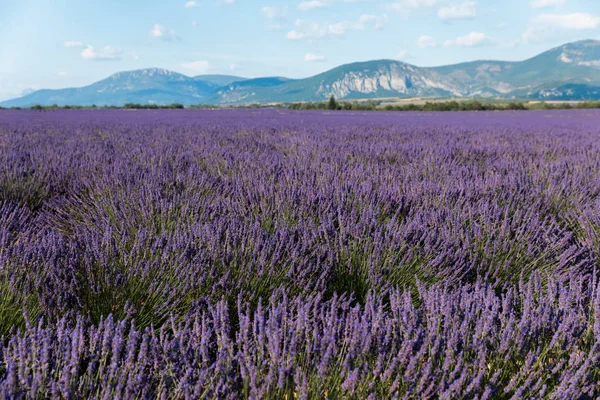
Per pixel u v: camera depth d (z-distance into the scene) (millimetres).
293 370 1316
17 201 3936
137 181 4020
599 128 13836
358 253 2441
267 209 3191
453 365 1399
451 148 7047
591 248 2846
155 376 1344
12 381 1162
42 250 2189
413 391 1281
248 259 2238
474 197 3613
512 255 2545
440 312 1695
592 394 1310
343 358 1475
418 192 3635
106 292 1964
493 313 1629
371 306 1638
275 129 12625
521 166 5285
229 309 1951
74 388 1253
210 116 24391
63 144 7812
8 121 16891
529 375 1331
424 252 2475
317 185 3986
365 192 3531
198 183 4125
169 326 1849
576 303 1885
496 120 20641
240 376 1346
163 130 11508
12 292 1818
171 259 2164
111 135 9625
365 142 8094
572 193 3930
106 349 1382
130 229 2848
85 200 3959
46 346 1292
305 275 2174
